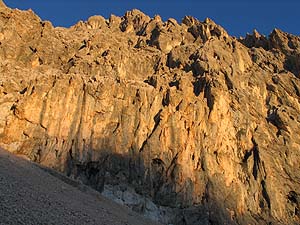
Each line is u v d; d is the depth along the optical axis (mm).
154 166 75812
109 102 80875
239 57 107312
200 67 98312
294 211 78438
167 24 128375
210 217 71062
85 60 95062
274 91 100062
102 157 73375
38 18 108812
